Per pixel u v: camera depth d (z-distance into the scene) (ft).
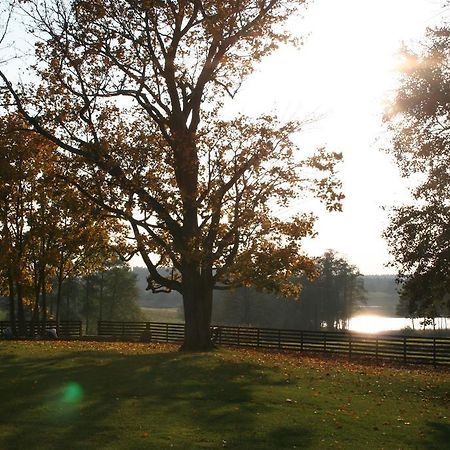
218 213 77.15
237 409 43.62
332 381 57.16
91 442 34.91
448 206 50.62
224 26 77.15
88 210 79.66
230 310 296.30
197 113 81.71
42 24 76.43
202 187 78.54
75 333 151.74
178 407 43.83
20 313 154.20
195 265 80.74
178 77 79.00
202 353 72.79
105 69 77.92
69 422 39.14
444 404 50.06
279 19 80.18
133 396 46.96
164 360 62.80
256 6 78.89
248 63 82.89
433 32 55.16
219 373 56.70
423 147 54.60
